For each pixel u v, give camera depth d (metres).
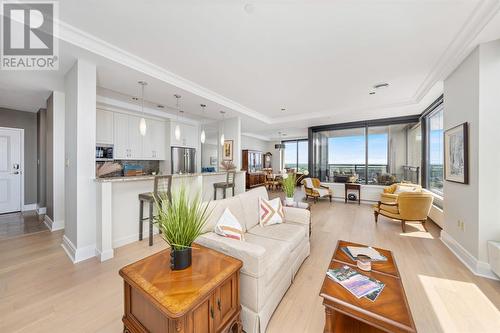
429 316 1.61
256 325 1.40
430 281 2.08
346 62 2.81
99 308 1.68
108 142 4.54
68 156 2.73
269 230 2.39
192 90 3.64
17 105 4.37
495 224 2.17
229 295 1.29
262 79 3.39
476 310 1.67
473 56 2.32
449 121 2.89
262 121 6.08
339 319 1.49
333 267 1.58
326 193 6.22
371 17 1.94
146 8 1.82
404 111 4.93
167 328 0.99
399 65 2.88
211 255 1.45
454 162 2.74
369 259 1.58
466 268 2.33
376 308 1.16
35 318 1.57
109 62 2.52
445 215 3.06
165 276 1.18
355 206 5.72
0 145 4.57
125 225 3.01
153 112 5.05
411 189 4.57
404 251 2.80
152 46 2.43
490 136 2.19
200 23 2.03
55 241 3.04
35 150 5.00
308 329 1.49
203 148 8.62
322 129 6.92
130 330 1.20
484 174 2.22
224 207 2.17
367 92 3.95
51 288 1.93
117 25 2.05
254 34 2.20
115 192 2.90
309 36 2.24
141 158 5.17
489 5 1.76
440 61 2.71
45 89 3.45
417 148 5.41
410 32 2.16
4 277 2.11
